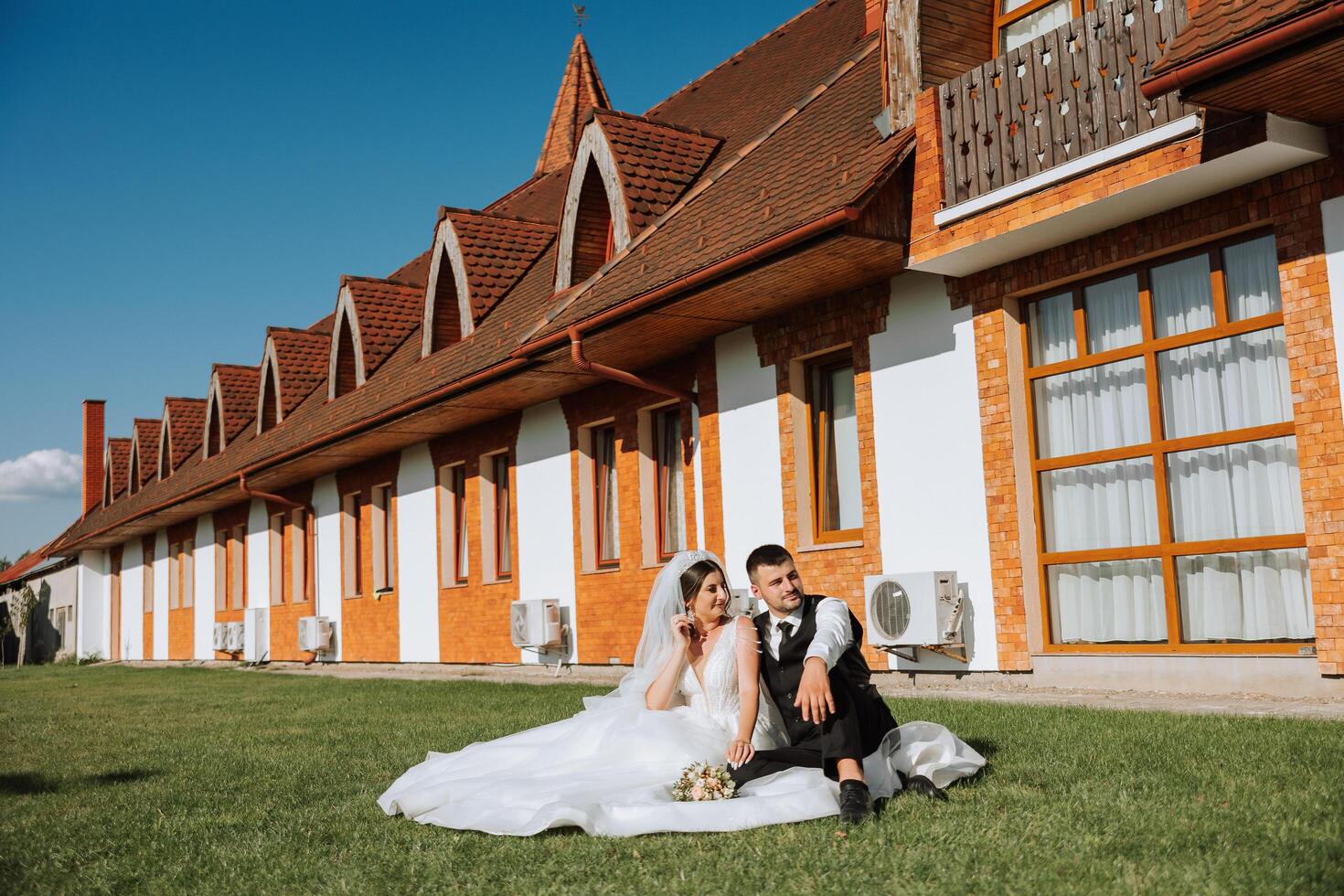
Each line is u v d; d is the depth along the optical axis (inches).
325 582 942.4
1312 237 324.2
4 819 246.2
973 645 419.2
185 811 242.4
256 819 228.4
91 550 1596.9
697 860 171.5
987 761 236.2
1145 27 336.2
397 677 703.7
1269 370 349.4
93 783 293.7
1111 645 390.6
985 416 417.7
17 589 1911.9
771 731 227.6
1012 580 406.9
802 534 494.3
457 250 733.3
